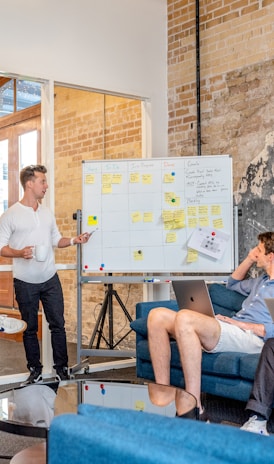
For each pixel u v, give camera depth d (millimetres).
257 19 5055
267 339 3430
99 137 6008
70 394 2846
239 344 3754
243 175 5156
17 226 4602
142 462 980
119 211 5039
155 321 3840
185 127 5785
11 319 3924
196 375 3557
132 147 6008
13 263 4707
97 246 5043
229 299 4512
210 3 5504
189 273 5539
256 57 5062
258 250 4184
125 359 5727
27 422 2400
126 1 5688
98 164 5098
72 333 6438
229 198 4902
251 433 1054
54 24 5215
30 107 5188
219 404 4051
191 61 5715
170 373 4070
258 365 3289
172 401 2627
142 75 5816
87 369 5180
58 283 4824
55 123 5676
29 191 4691
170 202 4984
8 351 5672
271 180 4883
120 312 5914
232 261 4863
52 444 1154
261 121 4996
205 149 5574
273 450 967
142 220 5008
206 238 4902
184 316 3594
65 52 5289
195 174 4965
